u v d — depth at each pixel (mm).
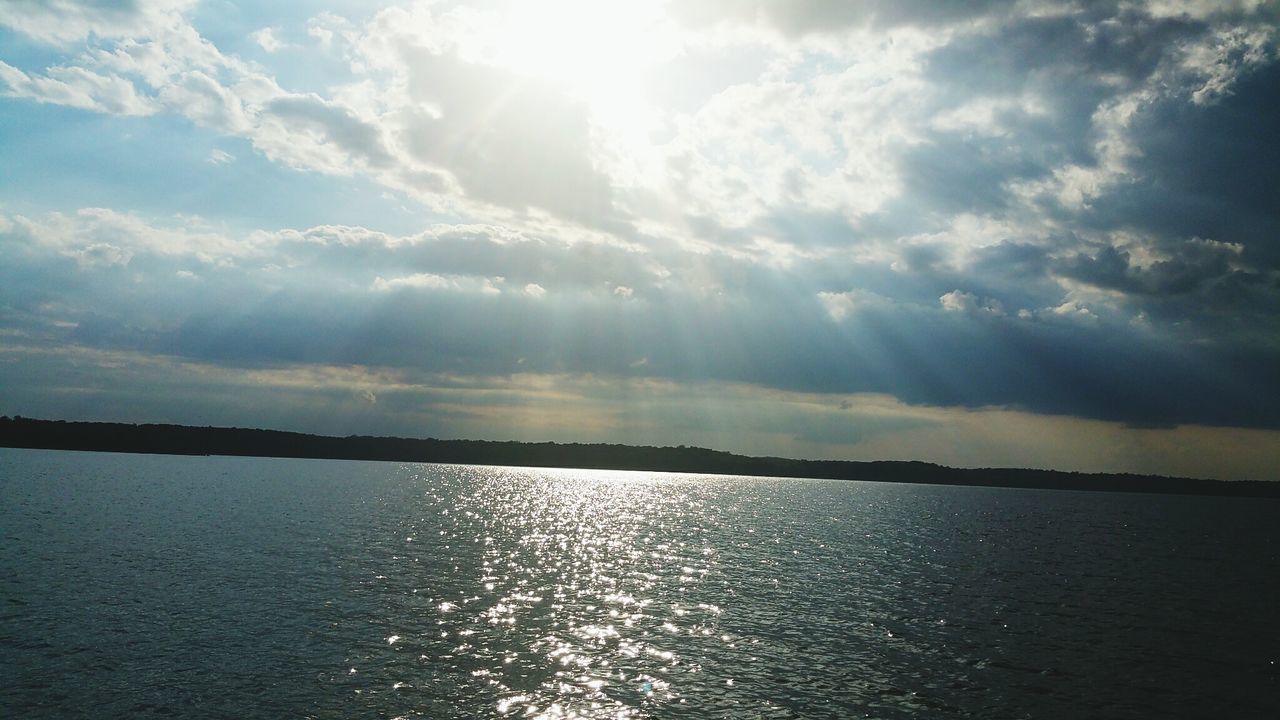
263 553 61156
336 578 51094
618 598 48625
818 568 67438
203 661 31609
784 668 33969
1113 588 61188
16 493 106188
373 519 94750
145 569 51469
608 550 75062
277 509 102375
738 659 35062
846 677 33156
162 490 128250
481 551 69562
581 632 38812
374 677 30344
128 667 30531
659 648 36344
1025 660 37156
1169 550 95375
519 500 152000
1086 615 49125
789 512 148500
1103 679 34531
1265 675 35938
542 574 57406
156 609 39969
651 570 62062
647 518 120062
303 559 58781
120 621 37219
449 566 59031
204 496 119875
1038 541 102125
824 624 43312
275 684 29172
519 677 31062
